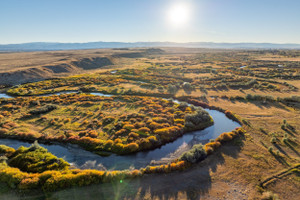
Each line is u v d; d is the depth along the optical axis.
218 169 23.50
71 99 52.97
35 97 54.81
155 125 35.91
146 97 56.62
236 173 22.78
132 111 44.53
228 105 49.81
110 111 44.31
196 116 39.19
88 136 31.56
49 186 19.17
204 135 34.62
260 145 29.75
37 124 36.06
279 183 21.19
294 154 27.17
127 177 21.48
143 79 84.19
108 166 24.95
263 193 19.36
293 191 20.02
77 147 29.00
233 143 30.34
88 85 72.62
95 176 20.88
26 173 21.05
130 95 61.22
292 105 47.84
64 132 33.00
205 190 19.84
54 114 41.41
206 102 52.91
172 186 20.31
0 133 31.73
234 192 19.72
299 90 62.66
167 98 58.66
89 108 46.00
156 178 21.64
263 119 40.22
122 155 27.53
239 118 40.94
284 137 31.91
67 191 18.97
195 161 24.53
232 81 78.00
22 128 33.84
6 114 40.22
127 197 18.55
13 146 29.12
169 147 30.53
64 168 23.61
